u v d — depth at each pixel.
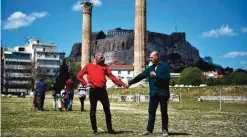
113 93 76.75
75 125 18.05
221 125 18.52
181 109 34.88
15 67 169.38
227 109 34.88
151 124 14.45
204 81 153.12
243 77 102.94
